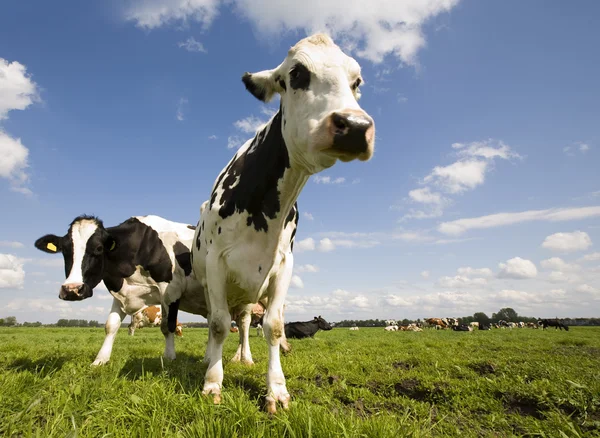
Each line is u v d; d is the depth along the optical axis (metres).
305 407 2.72
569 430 3.17
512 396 4.08
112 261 6.38
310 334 19.09
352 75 3.07
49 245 5.87
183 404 2.95
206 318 7.43
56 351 6.75
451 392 4.21
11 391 3.18
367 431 2.46
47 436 2.29
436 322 49.00
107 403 2.98
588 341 12.74
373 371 5.14
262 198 3.67
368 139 2.48
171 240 6.85
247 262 3.74
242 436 2.38
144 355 7.05
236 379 4.22
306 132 2.90
